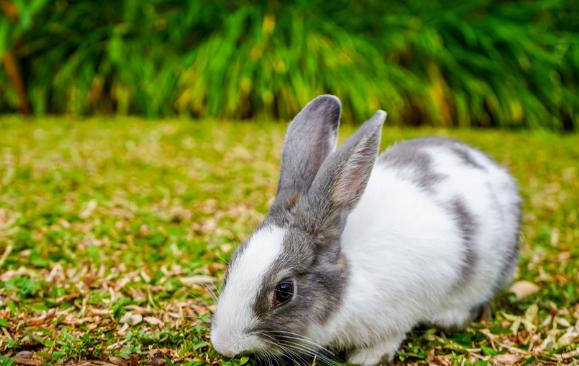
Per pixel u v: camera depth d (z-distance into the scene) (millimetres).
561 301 688
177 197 946
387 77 1588
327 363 552
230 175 1075
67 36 1627
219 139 1314
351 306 535
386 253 549
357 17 1626
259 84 1541
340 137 1335
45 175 1008
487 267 612
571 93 1699
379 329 554
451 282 583
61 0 1621
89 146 1225
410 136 1406
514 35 1619
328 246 530
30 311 600
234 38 1535
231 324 507
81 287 646
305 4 1606
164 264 713
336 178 524
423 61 1639
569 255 792
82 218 831
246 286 509
